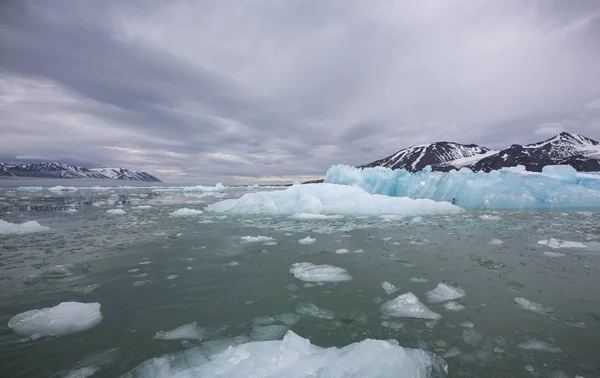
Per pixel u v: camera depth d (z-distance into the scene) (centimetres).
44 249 648
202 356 254
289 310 343
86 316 323
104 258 573
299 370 216
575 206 1511
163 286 421
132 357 254
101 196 2744
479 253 595
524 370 231
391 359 224
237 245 681
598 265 508
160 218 1181
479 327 300
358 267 507
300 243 699
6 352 262
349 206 1323
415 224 984
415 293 391
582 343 269
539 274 463
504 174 1706
